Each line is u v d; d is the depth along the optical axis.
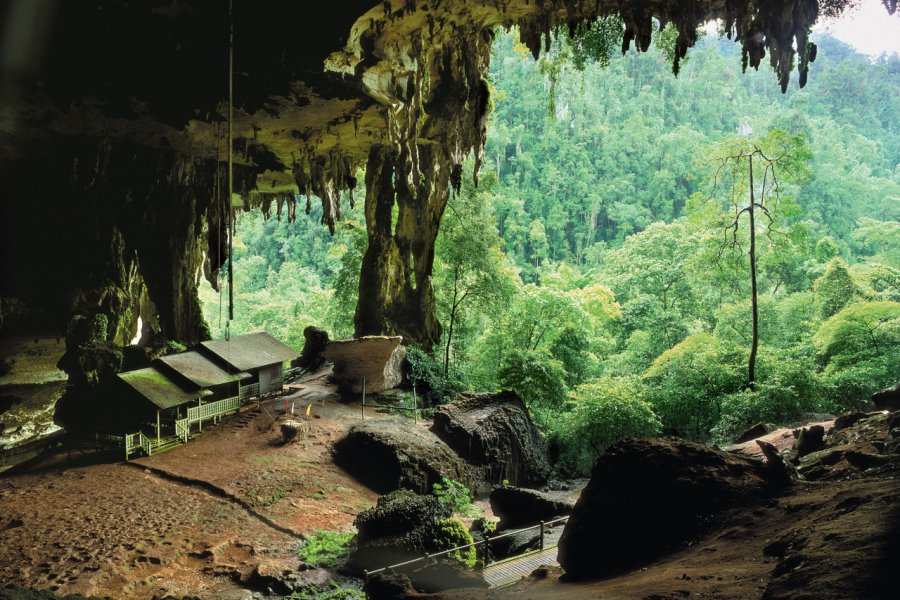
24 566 15.55
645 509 8.56
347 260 46.72
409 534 15.95
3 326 28.55
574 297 44.34
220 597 15.02
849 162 102.44
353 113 30.20
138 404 23.62
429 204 37.84
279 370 30.12
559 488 26.97
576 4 25.39
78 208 30.08
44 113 25.64
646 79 131.25
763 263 52.12
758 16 22.73
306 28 23.86
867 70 129.88
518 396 29.83
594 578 8.18
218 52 24.05
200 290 79.19
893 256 72.69
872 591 4.26
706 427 30.34
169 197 32.56
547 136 117.25
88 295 30.11
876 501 6.28
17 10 20.66
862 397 28.58
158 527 18.03
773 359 32.16
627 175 114.19
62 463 22.84
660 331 48.41
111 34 22.58
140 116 26.88
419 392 33.25
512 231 105.81
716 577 6.03
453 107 32.62
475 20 27.19
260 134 31.19
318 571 16.17
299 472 22.52
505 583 11.30
